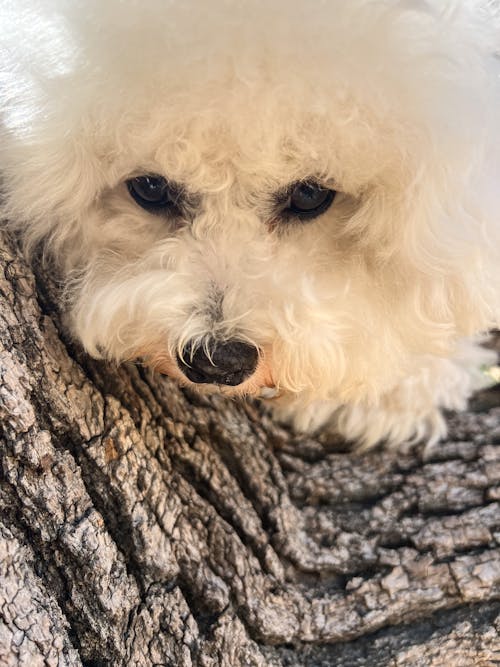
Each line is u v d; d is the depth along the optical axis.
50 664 0.32
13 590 0.32
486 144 0.37
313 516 0.40
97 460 0.36
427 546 0.39
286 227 0.39
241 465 0.40
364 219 0.38
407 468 0.42
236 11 0.33
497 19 0.37
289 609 0.38
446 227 0.37
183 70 0.33
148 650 0.35
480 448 0.42
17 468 0.34
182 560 0.37
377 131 0.35
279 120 0.34
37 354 0.36
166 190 0.38
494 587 0.39
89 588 0.34
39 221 0.39
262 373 0.38
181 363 0.37
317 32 0.33
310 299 0.37
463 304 0.40
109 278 0.39
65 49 0.35
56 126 0.36
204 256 0.38
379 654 0.38
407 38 0.34
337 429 0.44
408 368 0.42
